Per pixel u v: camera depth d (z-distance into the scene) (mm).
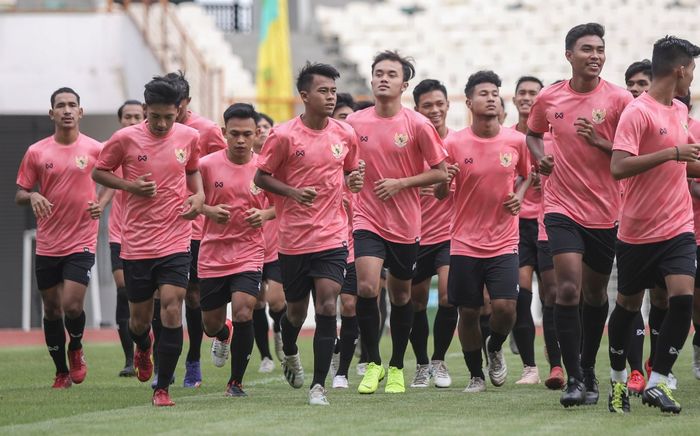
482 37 69250
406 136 21922
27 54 47656
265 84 62375
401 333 22703
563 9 70312
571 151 19562
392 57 22219
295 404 19828
